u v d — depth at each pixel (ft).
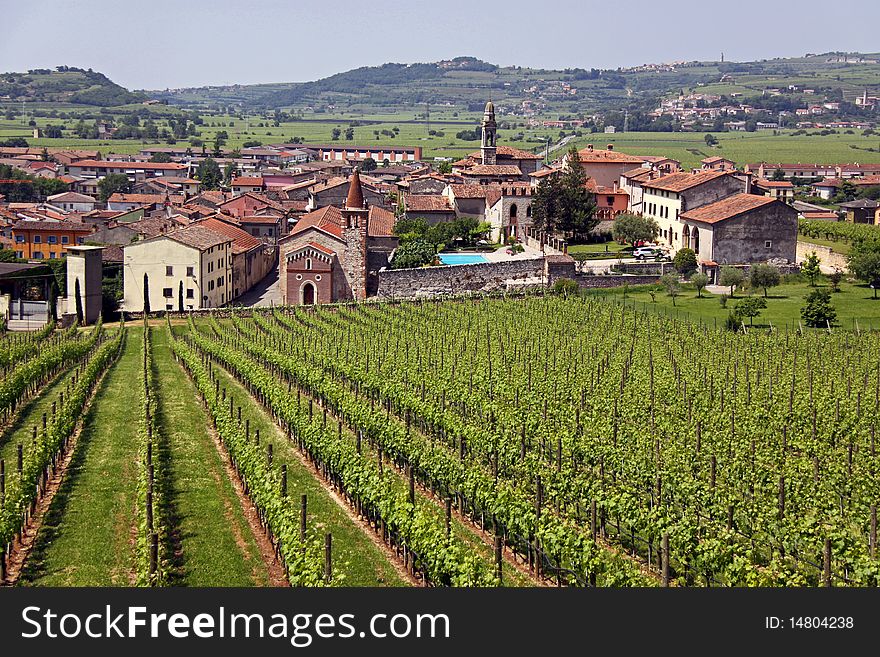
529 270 364.38
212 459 168.04
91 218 546.67
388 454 165.89
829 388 203.82
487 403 184.96
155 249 344.08
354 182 379.76
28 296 371.35
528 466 147.64
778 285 347.77
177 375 248.93
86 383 210.38
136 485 147.54
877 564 107.96
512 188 453.99
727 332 270.26
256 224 488.85
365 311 325.01
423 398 189.37
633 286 352.49
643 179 447.83
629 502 125.59
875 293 326.44
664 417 177.78
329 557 108.17
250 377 220.43
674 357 234.58
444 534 115.85
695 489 135.33
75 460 165.78
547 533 115.55
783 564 111.65
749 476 142.72
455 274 360.89
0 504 124.88
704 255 368.89
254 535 131.54
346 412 185.88
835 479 144.05
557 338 264.31
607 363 228.84
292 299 365.20
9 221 510.17
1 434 186.60
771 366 227.20
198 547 126.52
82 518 136.46
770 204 360.69
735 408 186.29
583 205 429.79
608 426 168.25
